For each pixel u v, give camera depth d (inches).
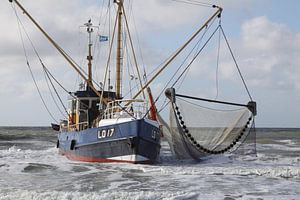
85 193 706.2
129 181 860.6
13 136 3476.9
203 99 1079.6
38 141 2738.7
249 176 944.9
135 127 1022.4
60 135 1430.9
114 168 1024.9
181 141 1128.2
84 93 1274.6
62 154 1393.9
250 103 1131.9
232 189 788.6
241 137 1165.1
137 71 1221.1
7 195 668.7
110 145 1075.3
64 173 980.6
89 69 1380.4
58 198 655.8
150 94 1109.7
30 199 649.6
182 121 1078.4
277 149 2043.6
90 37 1384.1
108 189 778.8
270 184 847.7
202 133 1111.6
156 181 861.2
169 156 1318.9
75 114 1320.1
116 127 1061.8
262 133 4943.4
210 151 1136.2
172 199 671.1
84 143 1157.7
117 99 1192.8
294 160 1362.0
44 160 1256.8
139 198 663.1
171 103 1067.3
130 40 1230.3
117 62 1213.1
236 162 1198.3
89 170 1011.3
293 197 729.0
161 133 1186.0
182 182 852.0
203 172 976.9
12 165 1128.2
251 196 733.3
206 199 698.8
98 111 1229.7
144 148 1041.5
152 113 1122.0
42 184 834.8
